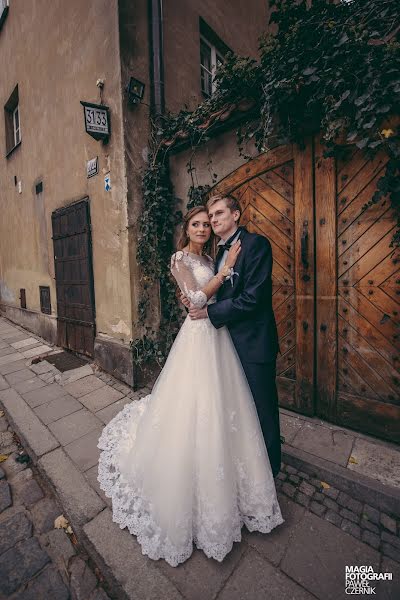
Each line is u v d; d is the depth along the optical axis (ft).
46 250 17.80
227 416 5.30
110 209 11.78
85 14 11.96
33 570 5.04
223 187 9.84
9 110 22.00
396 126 6.37
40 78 15.97
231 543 4.91
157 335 12.08
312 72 6.48
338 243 7.89
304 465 6.87
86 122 10.58
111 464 7.04
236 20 16.98
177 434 5.23
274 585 4.52
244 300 5.21
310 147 7.91
